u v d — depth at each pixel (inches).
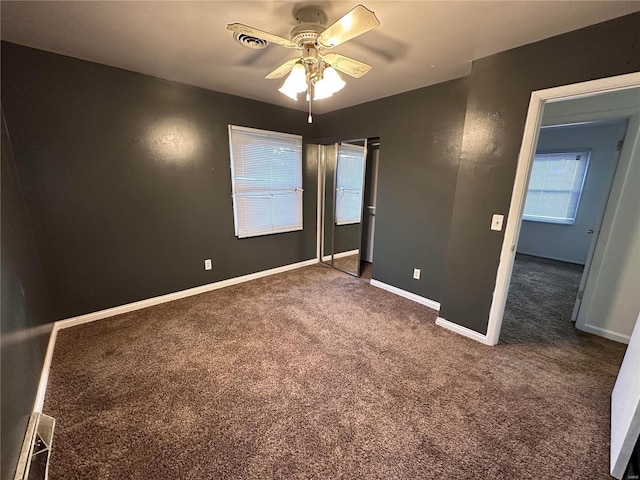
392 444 56.5
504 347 91.0
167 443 56.2
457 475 50.6
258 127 138.3
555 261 203.3
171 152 113.7
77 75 89.6
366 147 141.6
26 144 83.7
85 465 51.6
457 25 66.6
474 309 94.3
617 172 93.4
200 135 120.4
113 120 98.4
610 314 96.4
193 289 129.3
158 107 107.7
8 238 62.7
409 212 123.5
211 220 130.3
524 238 222.7
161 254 117.3
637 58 60.1
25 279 70.8
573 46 67.5
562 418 62.9
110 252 104.2
